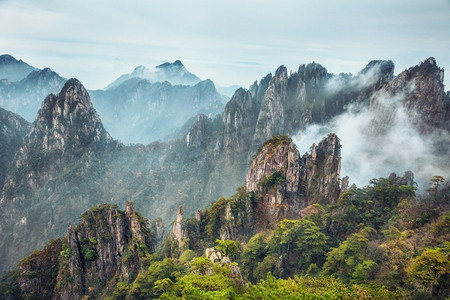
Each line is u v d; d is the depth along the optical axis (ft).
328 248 291.99
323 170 414.62
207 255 257.96
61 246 328.90
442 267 192.65
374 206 347.97
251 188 428.56
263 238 327.67
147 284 270.67
